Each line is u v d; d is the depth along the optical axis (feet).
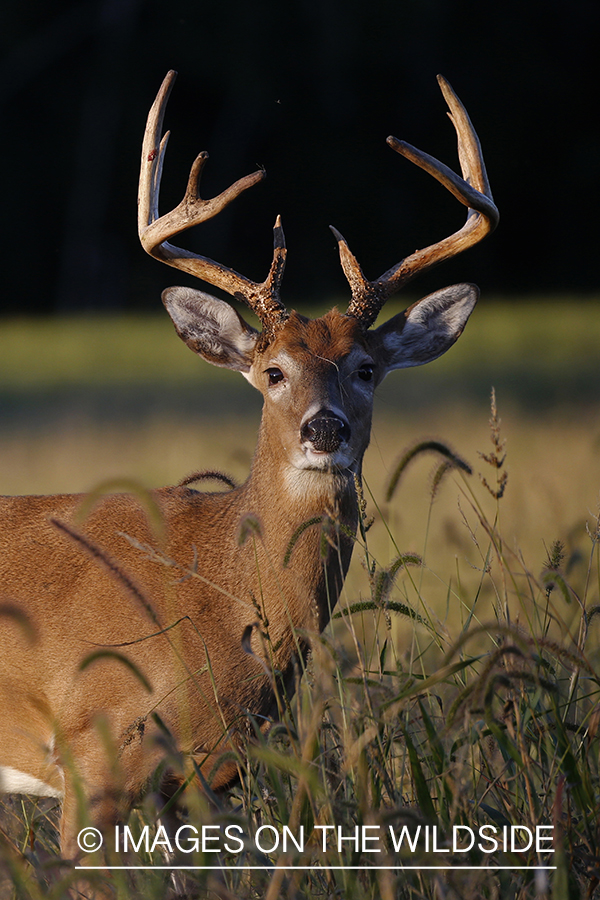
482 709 29.25
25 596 42.09
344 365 45.19
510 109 364.38
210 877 31.17
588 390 152.66
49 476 104.12
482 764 36.88
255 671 41.11
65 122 367.04
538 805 33.94
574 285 363.76
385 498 38.17
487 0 359.66
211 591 42.01
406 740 32.86
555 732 35.81
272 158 366.22
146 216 48.21
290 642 41.91
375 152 363.15
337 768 34.88
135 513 44.09
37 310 369.71
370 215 361.71
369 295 48.14
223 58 351.05
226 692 40.86
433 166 47.01
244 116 363.76
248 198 363.15
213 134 367.04
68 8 362.74
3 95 359.46
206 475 45.37
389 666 46.55
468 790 37.04
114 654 31.40
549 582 37.52
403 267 49.29
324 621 43.21
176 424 136.46
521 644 29.91
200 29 355.36
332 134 363.97
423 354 50.55
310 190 361.71
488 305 313.73
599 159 360.69
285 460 43.16
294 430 42.88
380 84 363.15
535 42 365.40
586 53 364.99
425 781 33.04
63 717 40.50
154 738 32.81
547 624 39.88
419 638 50.34
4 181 364.38
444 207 360.89
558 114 364.79
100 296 366.22
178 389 180.34
